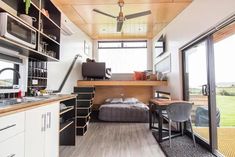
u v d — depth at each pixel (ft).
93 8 13.37
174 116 10.52
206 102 10.69
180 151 9.58
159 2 12.26
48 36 9.10
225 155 9.15
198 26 10.46
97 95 23.59
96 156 8.98
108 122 17.13
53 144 7.31
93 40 24.58
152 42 24.13
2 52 6.76
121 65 24.73
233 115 11.86
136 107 17.69
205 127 11.41
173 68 15.07
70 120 10.36
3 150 4.20
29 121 5.41
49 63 11.57
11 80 7.36
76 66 17.49
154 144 10.80
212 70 9.78
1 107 4.43
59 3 12.53
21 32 6.58
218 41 10.09
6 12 5.90
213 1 8.86
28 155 5.36
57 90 12.65
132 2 12.37
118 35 22.25
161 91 19.11
